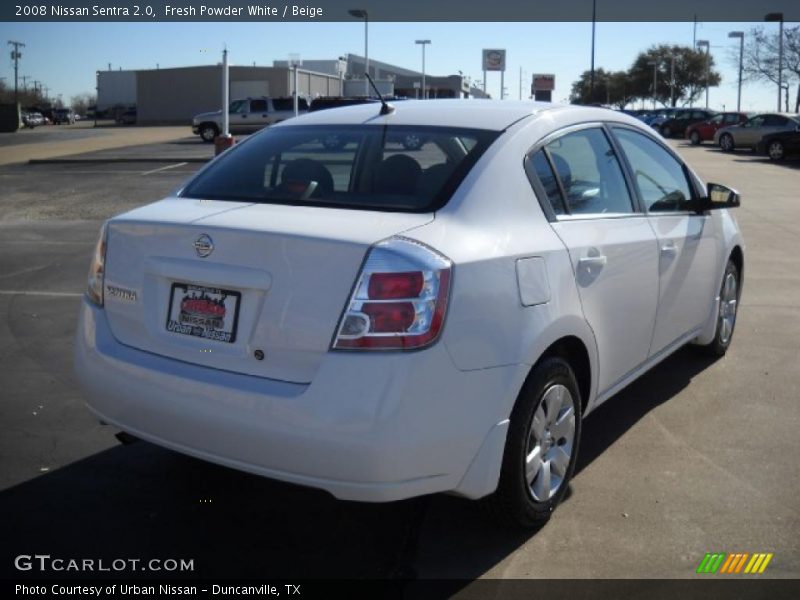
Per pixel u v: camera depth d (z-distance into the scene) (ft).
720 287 17.67
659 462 13.78
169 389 10.41
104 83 300.40
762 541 11.30
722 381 17.66
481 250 10.23
